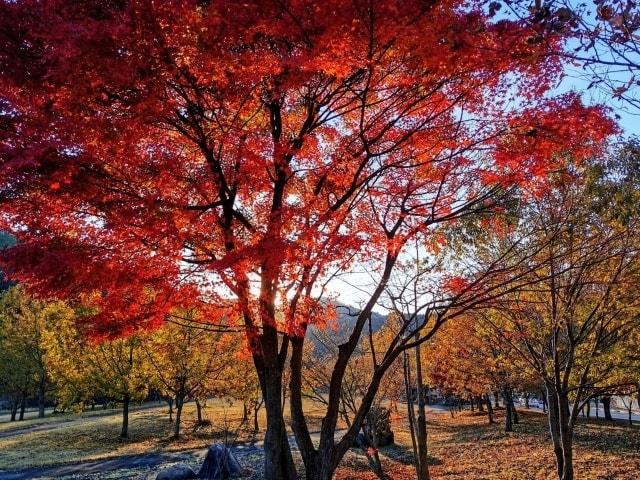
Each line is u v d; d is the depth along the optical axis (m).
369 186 6.51
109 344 27.94
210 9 4.21
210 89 5.17
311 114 6.30
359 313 7.29
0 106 4.81
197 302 5.91
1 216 5.40
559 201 8.30
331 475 6.02
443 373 27.97
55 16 4.40
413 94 5.46
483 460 19.80
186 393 28.33
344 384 10.18
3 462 21.83
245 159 5.48
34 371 42.69
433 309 6.43
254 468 18.16
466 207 6.28
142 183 5.58
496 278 8.58
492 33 4.20
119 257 5.39
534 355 10.27
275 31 4.36
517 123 5.21
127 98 4.93
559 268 8.77
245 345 7.66
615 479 14.43
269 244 5.10
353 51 4.39
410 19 4.01
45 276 4.89
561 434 9.71
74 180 5.04
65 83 4.57
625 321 9.45
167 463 20.67
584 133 5.00
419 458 8.95
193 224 5.86
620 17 2.99
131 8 4.13
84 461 21.53
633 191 7.06
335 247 5.34
